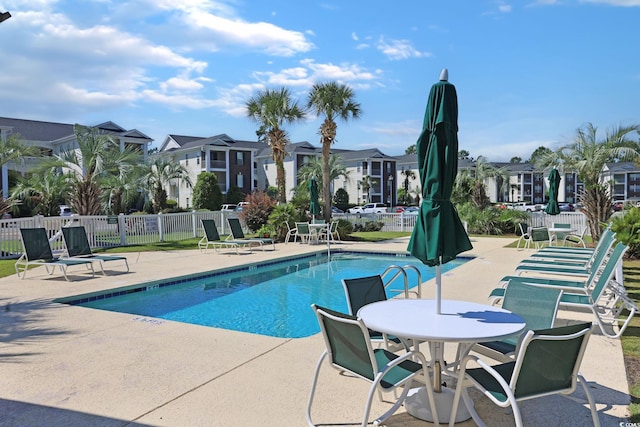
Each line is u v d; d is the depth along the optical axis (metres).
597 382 3.76
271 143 21.94
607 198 14.98
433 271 11.74
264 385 3.75
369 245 16.66
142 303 8.29
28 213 26.44
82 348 4.78
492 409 3.30
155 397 3.52
